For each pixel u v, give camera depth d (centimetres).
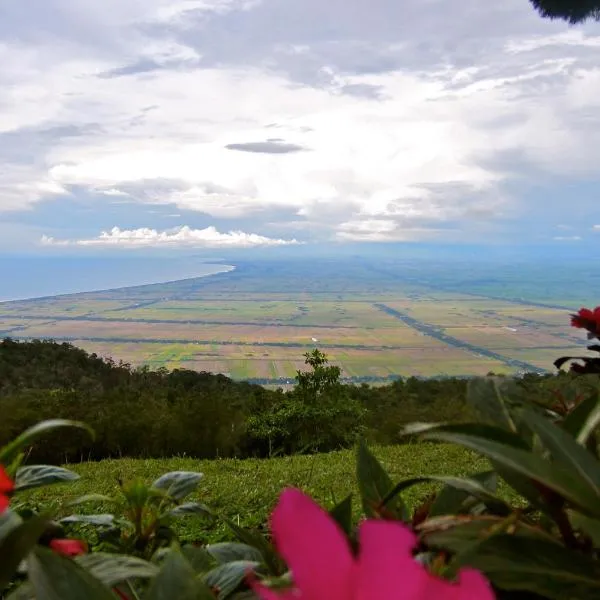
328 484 571
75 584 50
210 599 47
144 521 114
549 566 58
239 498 509
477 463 676
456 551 62
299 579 27
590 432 74
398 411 959
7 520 60
